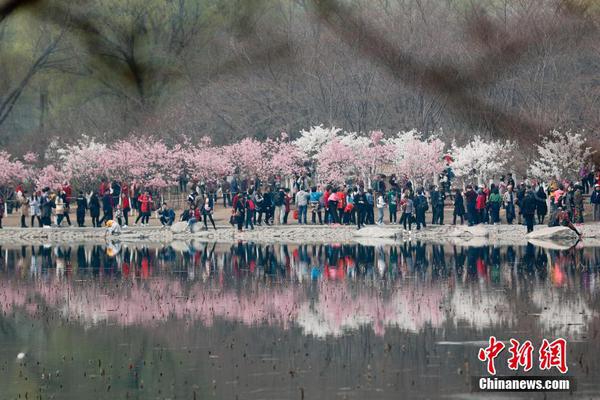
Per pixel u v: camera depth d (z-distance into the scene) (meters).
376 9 197.88
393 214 154.38
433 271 91.06
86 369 53.53
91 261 104.88
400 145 181.50
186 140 199.50
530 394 47.69
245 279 86.81
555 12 177.12
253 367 52.97
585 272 88.75
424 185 179.38
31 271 95.25
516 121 176.25
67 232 148.62
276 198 153.62
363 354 55.47
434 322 64.31
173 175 189.25
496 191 148.38
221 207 178.50
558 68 177.12
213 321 65.88
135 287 82.38
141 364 54.28
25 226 153.75
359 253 111.50
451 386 48.94
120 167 188.62
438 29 186.00
